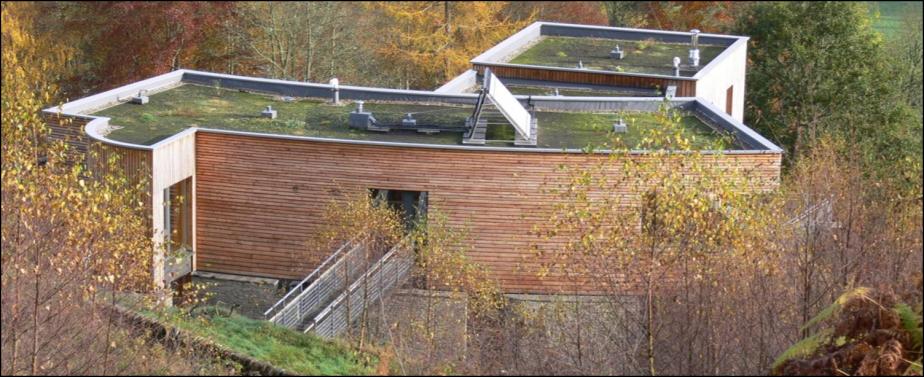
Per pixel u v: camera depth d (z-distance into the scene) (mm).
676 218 21891
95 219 22688
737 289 23641
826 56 55312
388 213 29672
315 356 24688
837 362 21484
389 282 30312
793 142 55281
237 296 32969
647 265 22578
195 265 33562
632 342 23328
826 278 26297
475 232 32188
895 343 21031
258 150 32656
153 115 35812
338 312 29406
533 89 43906
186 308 27391
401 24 70812
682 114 37500
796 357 21984
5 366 20453
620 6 77625
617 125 34875
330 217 30531
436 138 33969
